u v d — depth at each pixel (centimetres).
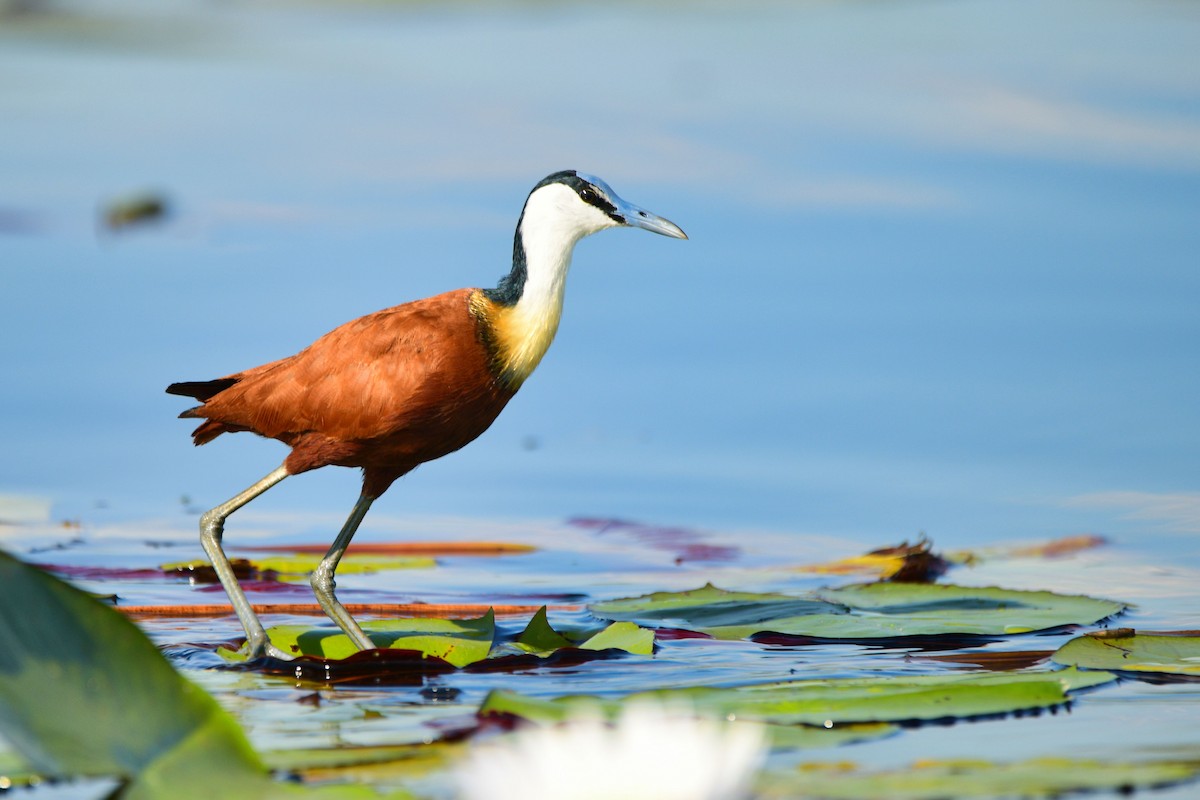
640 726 383
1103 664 888
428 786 665
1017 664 906
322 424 1000
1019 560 1204
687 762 376
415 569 1202
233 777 621
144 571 1162
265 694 855
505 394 1038
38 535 1262
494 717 759
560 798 377
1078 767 684
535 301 1041
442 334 998
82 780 686
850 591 1094
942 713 768
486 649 932
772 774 673
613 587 1145
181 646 974
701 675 889
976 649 949
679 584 1152
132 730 624
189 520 1329
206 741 633
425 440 1010
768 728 745
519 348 1032
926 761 695
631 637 957
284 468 1017
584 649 941
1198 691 831
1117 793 657
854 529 1305
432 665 909
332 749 723
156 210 2317
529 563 1221
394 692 862
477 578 1172
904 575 1161
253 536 1287
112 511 1344
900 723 761
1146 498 1359
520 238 1054
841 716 761
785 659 930
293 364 1014
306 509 1388
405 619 1019
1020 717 777
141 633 648
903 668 897
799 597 1075
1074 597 1056
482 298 1037
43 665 626
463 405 1009
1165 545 1231
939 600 1062
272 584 1146
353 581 1162
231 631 1016
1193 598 1081
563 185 1051
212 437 1069
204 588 1125
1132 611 1045
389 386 985
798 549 1256
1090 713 785
